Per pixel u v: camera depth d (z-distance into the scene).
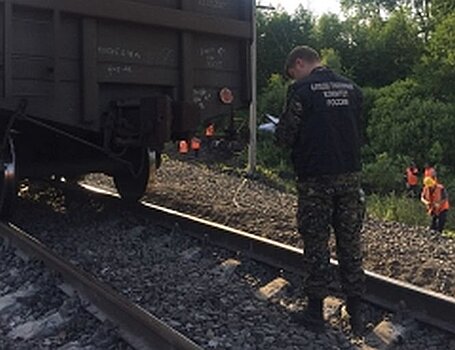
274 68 39.03
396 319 4.71
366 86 38.47
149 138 6.82
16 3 6.05
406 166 25.73
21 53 6.20
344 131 4.56
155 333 3.90
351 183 4.59
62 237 7.43
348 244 4.65
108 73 6.87
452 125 27.11
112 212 8.71
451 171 26.64
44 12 6.33
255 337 4.44
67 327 4.52
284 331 4.58
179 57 7.45
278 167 22.91
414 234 8.52
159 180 13.48
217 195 10.96
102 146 7.76
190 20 7.37
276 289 5.43
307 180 4.56
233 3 7.91
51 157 8.34
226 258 6.47
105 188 11.10
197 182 13.78
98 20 6.74
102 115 7.02
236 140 8.31
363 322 4.73
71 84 6.64
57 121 6.55
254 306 5.09
